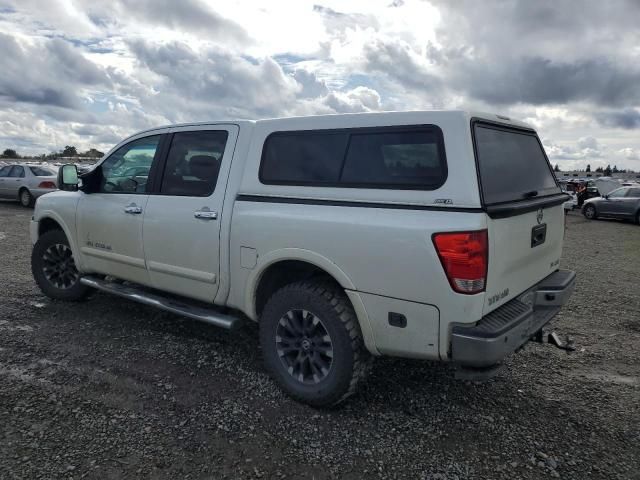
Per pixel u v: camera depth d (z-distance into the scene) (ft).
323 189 10.66
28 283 20.18
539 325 10.79
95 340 14.38
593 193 88.63
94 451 9.18
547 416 11.00
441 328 9.12
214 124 13.10
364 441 9.86
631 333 16.57
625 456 9.60
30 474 8.46
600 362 14.08
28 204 52.44
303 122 11.36
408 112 9.90
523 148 11.91
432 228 8.98
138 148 14.83
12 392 11.18
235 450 9.41
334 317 10.38
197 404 11.01
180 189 13.39
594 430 10.48
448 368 13.20
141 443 9.49
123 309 17.11
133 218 14.30
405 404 11.34
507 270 9.89
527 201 10.65
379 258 9.60
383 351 10.02
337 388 10.47
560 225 12.83
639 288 23.17
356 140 10.46
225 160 12.51
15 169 53.57
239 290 12.13
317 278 11.20
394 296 9.53
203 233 12.58
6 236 32.50
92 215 15.61
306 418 10.62
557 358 14.29
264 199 11.57
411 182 9.55
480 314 9.05
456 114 9.33
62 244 17.19
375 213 9.74
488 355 8.79
